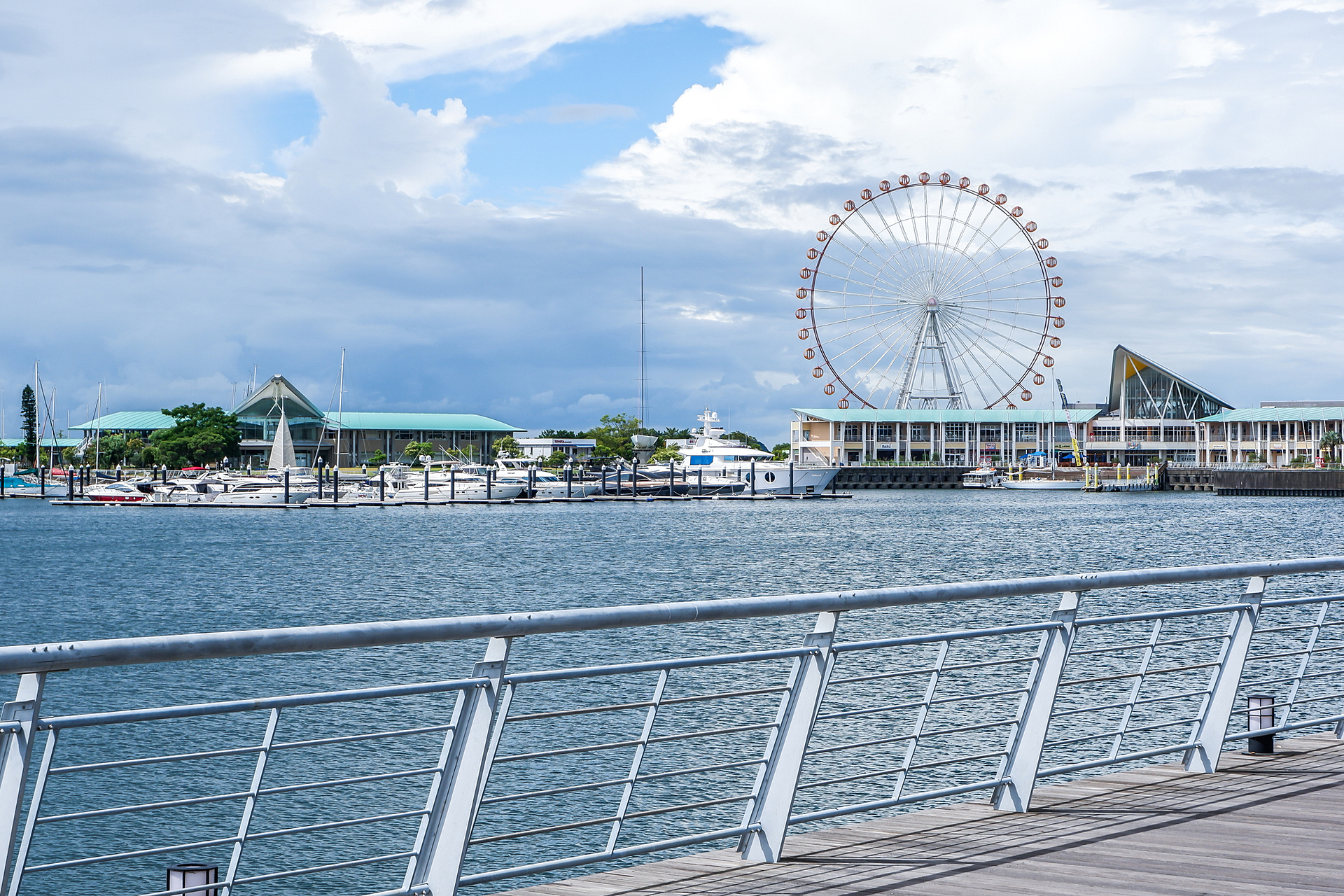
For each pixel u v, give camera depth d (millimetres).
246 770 21969
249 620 47688
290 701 5188
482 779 5629
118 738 24344
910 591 6672
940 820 7492
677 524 106062
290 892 16828
